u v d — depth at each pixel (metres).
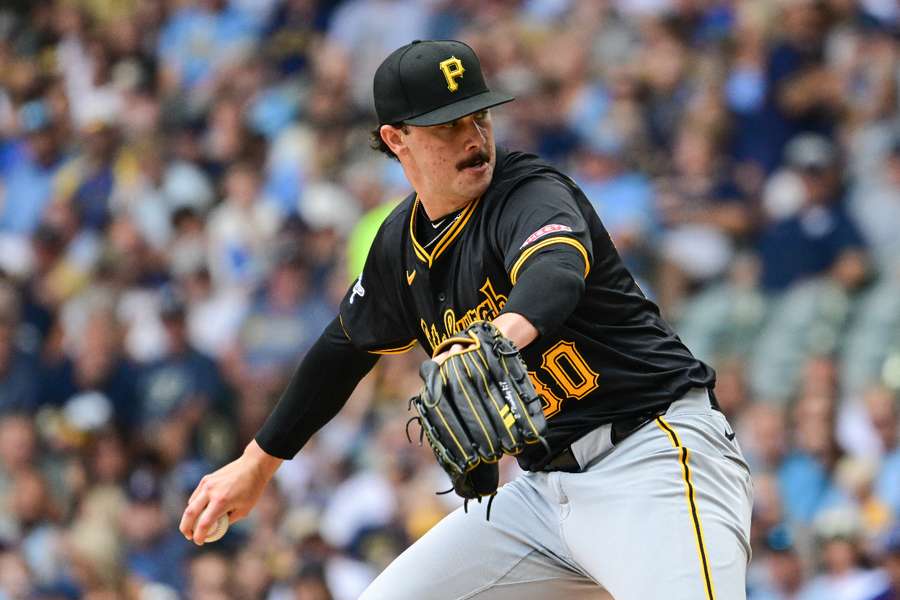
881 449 27.23
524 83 40.28
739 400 29.47
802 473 27.11
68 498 33.38
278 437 13.82
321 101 44.12
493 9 45.12
